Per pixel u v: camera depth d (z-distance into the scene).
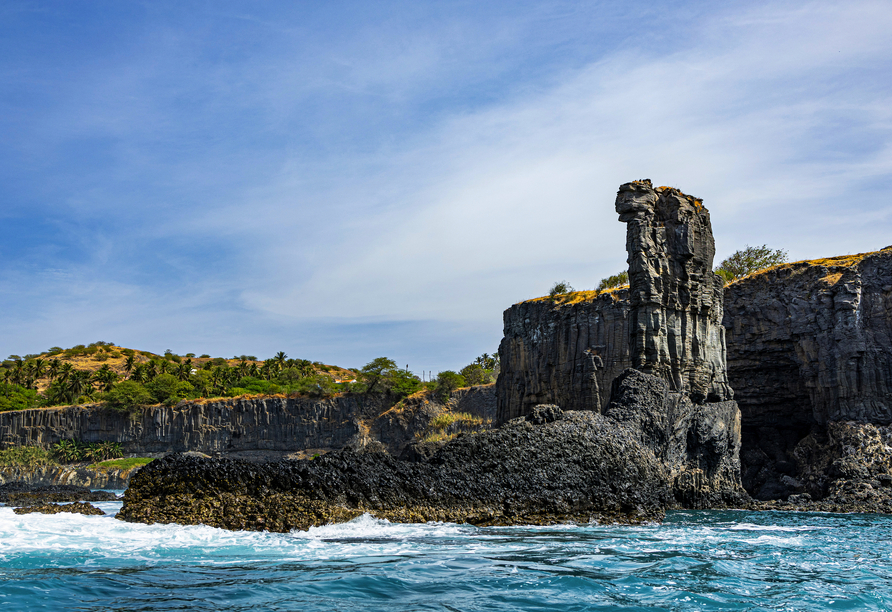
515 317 90.88
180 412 137.50
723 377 42.84
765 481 57.28
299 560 16.14
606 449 29.28
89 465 127.19
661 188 43.41
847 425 55.72
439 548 18.66
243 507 21.53
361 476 23.31
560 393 79.75
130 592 12.43
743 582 15.16
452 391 130.88
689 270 41.50
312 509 21.64
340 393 141.88
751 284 66.56
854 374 56.94
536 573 15.25
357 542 19.33
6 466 120.56
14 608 11.09
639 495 28.56
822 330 59.91
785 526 29.70
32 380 180.75
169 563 15.35
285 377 176.88
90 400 151.75
